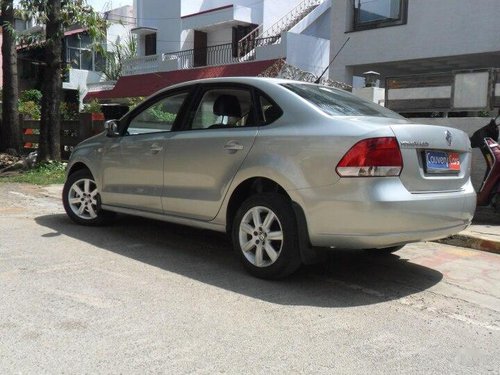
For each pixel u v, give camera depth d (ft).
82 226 21.59
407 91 28.68
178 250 18.42
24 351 10.51
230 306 13.25
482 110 26.18
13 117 45.16
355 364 10.47
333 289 14.94
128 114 19.83
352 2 54.13
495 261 18.45
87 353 10.50
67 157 43.06
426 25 48.93
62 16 38.04
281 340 11.41
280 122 15.08
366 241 13.51
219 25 75.00
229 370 10.02
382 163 13.37
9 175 37.14
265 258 15.33
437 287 15.53
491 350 11.39
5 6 41.88
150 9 82.28
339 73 55.31
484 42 45.57
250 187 15.96
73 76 96.94
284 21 73.97
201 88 17.57
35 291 13.82
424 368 10.43
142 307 12.96
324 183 13.73
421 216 13.82
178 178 17.25
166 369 9.97
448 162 15.12
